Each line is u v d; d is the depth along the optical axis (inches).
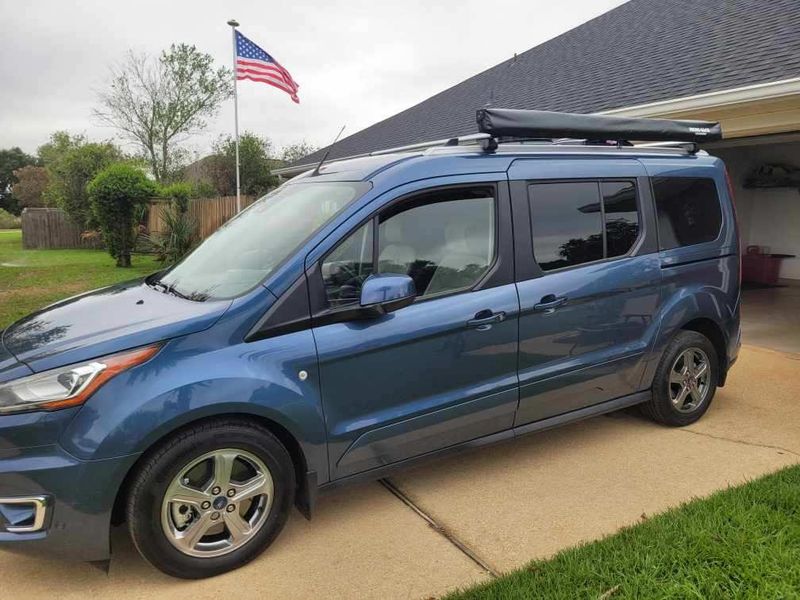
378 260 124.4
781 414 186.1
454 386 131.6
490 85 534.9
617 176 156.9
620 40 453.4
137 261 705.0
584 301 147.6
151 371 102.5
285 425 112.2
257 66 648.4
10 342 118.6
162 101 1302.9
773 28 304.2
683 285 167.9
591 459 156.9
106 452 98.1
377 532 125.3
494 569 111.7
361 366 119.5
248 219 153.6
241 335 109.8
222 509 110.1
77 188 904.9
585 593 99.7
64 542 100.3
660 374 168.4
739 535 112.9
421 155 134.3
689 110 259.1
